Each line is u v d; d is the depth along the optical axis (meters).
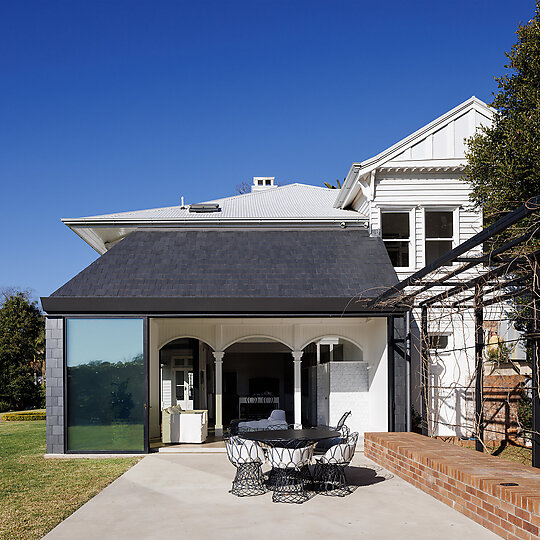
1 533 7.03
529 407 13.37
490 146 13.05
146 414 12.89
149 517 7.75
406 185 16.16
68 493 9.16
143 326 13.07
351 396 15.24
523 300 11.58
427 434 12.41
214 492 9.21
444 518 7.50
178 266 14.36
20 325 32.09
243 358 23.33
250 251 15.12
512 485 6.71
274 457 8.78
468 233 16.05
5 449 14.38
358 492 9.05
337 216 16.48
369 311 13.17
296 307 13.16
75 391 12.93
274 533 6.98
